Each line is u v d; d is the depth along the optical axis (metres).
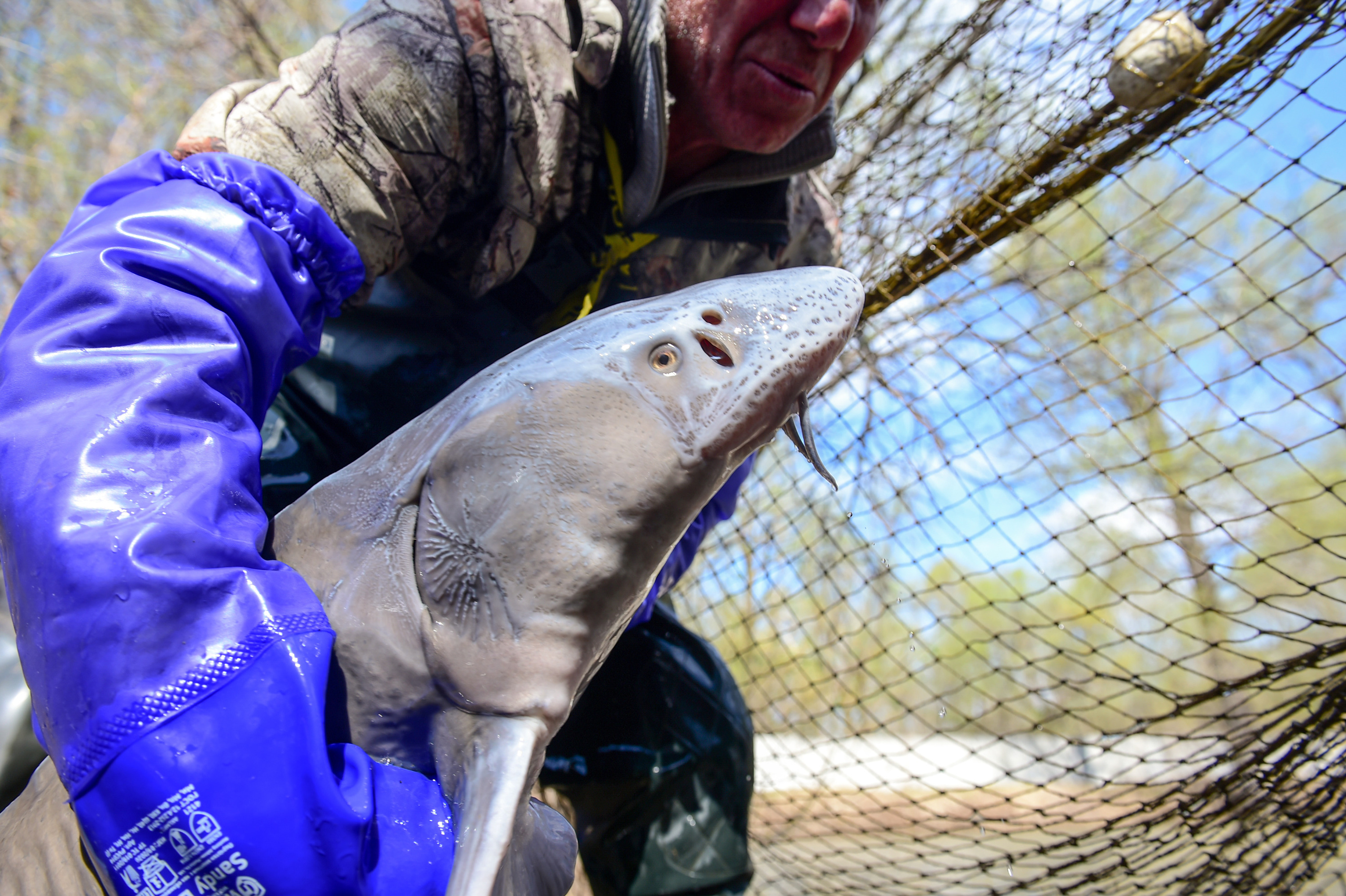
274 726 0.71
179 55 4.96
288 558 0.88
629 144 1.51
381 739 0.81
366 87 1.23
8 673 1.20
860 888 2.38
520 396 0.86
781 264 1.88
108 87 5.00
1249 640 1.76
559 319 1.55
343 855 0.70
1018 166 2.10
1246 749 1.80
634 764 1.85
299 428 1.52
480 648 0.81
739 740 1.98
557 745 1.88
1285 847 1.88
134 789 0.68
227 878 0.68
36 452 0.78
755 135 1.52
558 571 0.81
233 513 0.83
